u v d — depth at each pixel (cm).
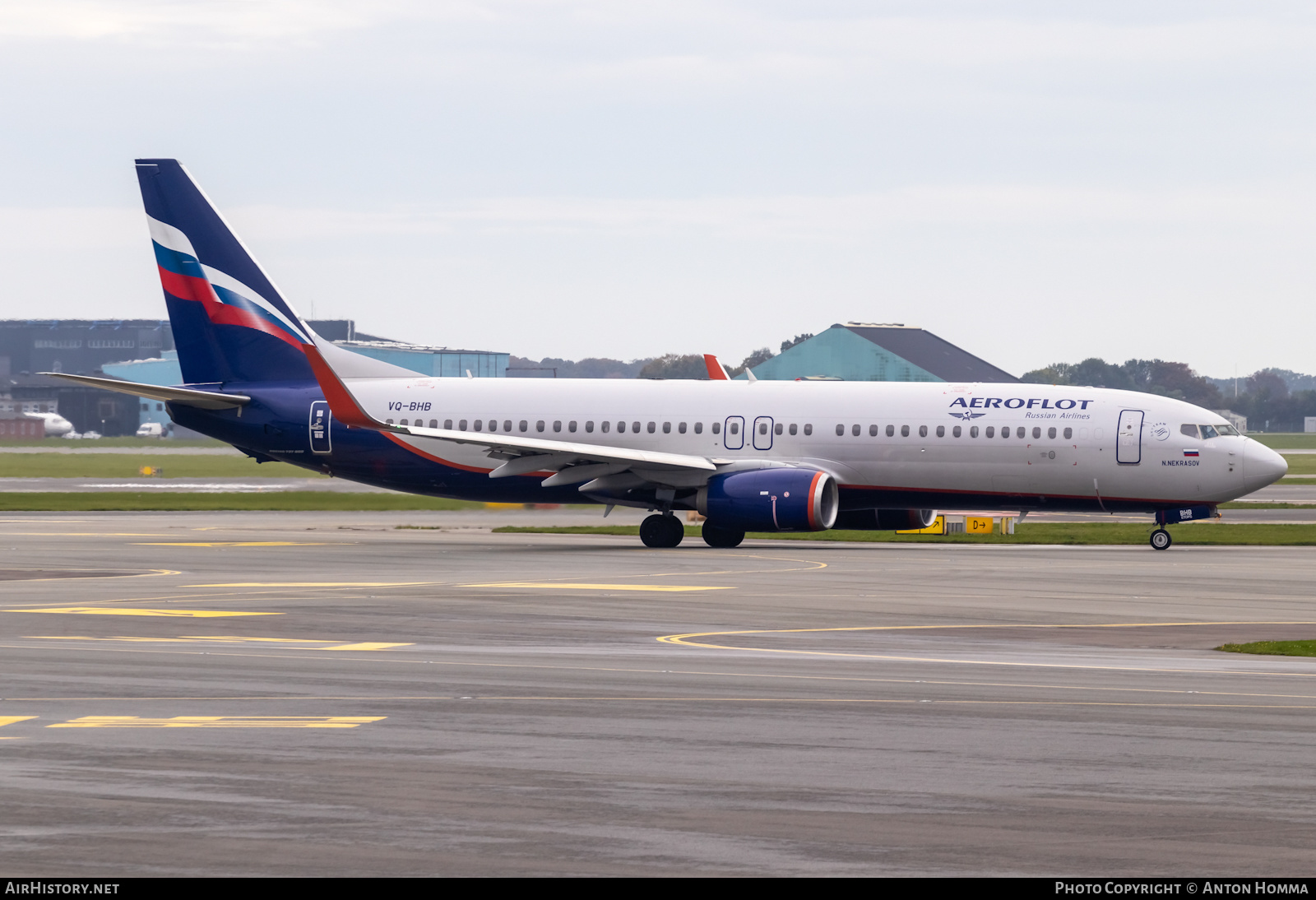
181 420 19325
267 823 4541
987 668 7819
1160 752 5609
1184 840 4391
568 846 4306
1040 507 17625
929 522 18700
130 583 12719
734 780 5134
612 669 7750
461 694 6925
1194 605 11200
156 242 19362
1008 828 4525
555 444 17112
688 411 18325
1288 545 18312
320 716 6328
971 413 17550
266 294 19175
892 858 4200
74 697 6806
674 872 4053
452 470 18750
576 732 5972
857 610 10719
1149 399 17338
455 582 12962
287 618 10138
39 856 4184
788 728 6069
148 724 6128
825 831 4478
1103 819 4631
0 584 12600
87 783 5041
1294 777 5200
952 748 5678
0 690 7000
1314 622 10125
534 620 10031
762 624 9900
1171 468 16962
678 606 10938
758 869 4088
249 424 19125
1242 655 8438
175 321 19388
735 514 17000
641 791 4972
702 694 6938
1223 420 17225
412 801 4809
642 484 17775
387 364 19375
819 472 17100
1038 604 11219
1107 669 7800
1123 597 11731
